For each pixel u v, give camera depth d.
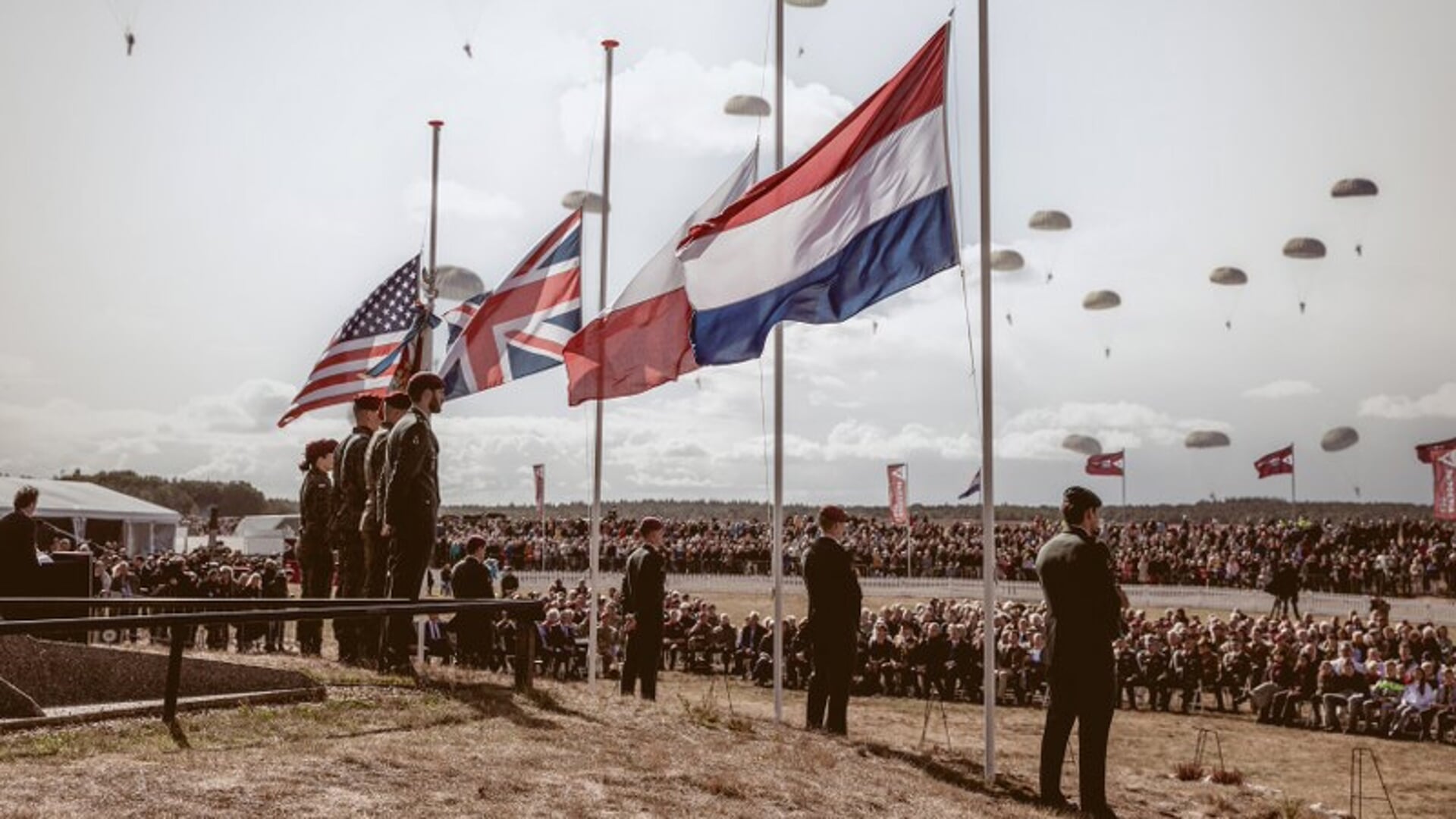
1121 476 67.31
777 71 16.88
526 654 12.38
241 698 10.44
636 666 14.99
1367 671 27.89
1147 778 16.36
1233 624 31.48
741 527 68.69
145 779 7.59
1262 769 22.75
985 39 13.75
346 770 8.37
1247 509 101.38
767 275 14.51
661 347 16.03
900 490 55.38
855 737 13.67
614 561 58.28
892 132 14.23
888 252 14.02
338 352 22.86
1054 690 11.50
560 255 20.12
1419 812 19.67
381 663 12.71
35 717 9.23
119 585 31.14
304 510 16.09
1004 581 54.59
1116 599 11.45
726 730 12.36
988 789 12.14
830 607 13.72
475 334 20.00
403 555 12.63
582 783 8.94
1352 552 54.72
